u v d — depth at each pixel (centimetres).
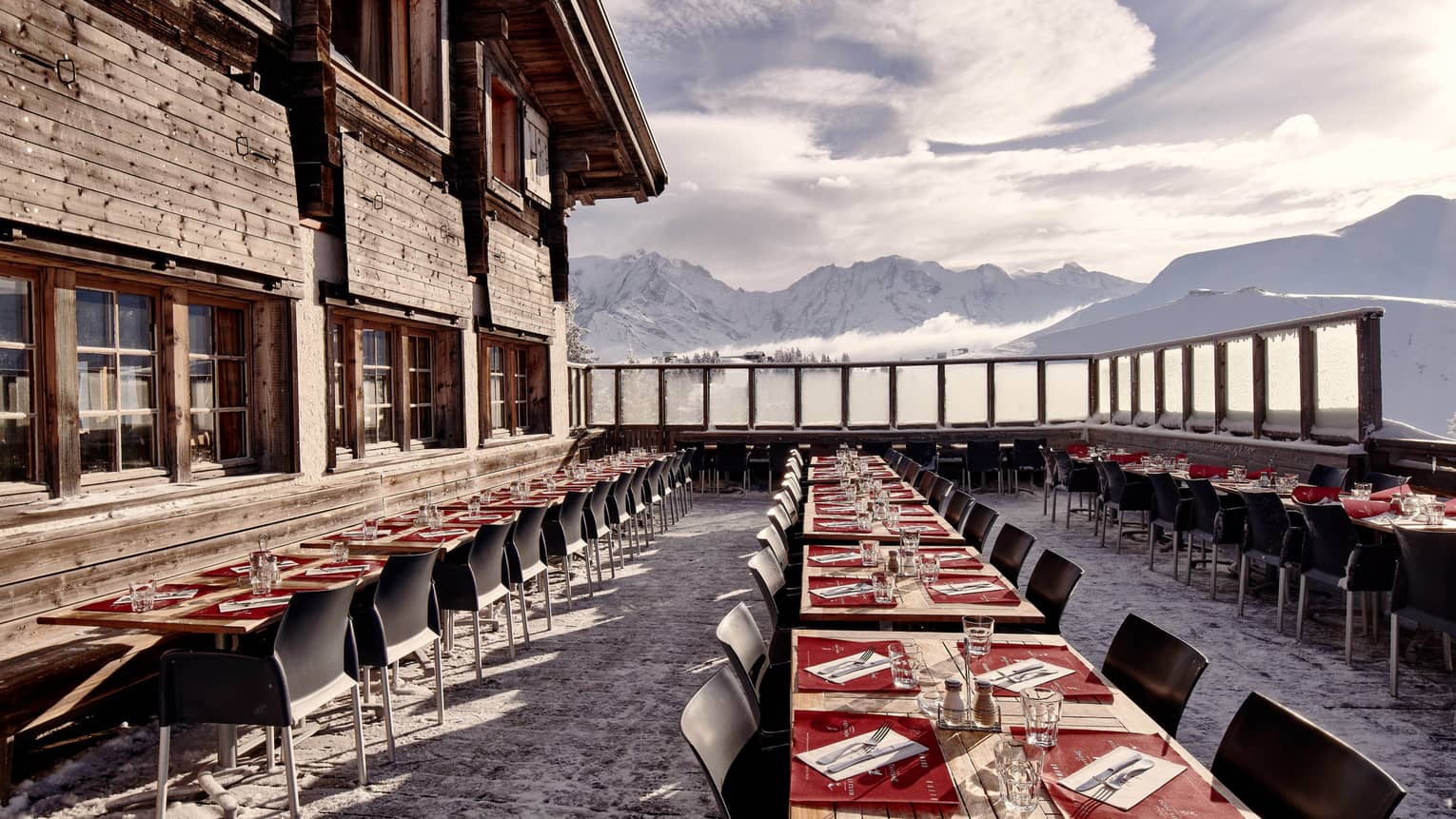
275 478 474
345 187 542
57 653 304
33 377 344
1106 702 197
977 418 1353
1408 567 379
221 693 262
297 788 300
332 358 537
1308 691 392
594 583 665
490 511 566
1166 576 661
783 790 218
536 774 312
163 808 260
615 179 1202
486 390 855
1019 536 395
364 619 326
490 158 817
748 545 832
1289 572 655
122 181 353
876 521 468
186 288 425
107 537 346
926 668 224
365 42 724
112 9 361
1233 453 905
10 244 307
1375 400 690
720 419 1380
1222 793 149
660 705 387
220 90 422
